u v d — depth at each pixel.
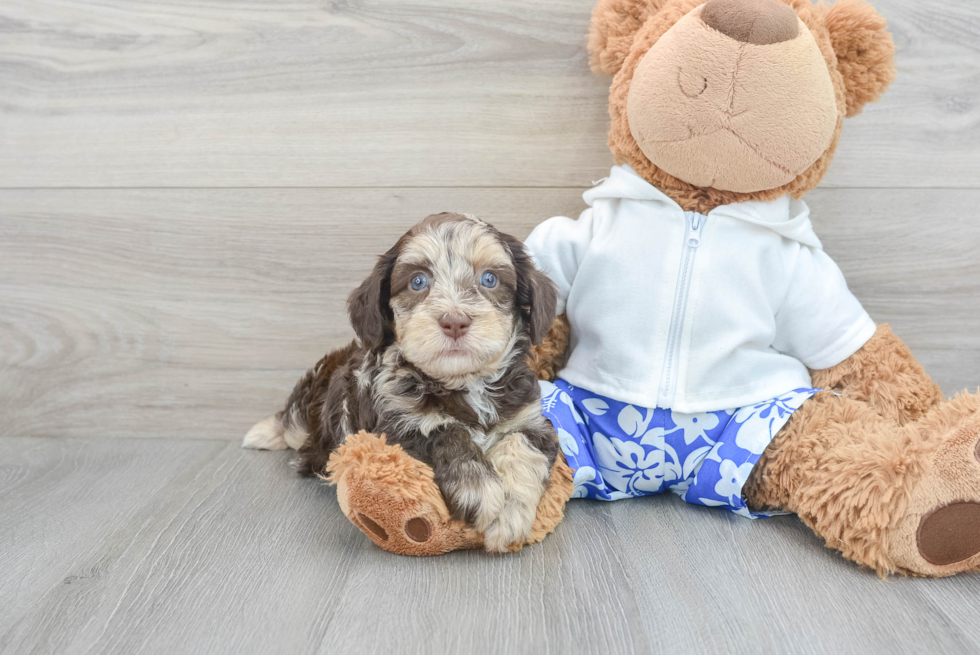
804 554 0.67
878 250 0.84
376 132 0.83
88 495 0.76
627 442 0.74
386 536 0.67
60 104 0.84
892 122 0.82
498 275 0.68
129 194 0.85
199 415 0.88
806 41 0.69
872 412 0.72
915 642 0.59
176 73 0.83
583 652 0.58
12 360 0.87
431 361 0.65
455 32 0.82
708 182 0.72
